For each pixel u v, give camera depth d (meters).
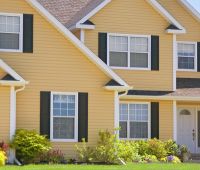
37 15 31.19
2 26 30.95
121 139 35.94
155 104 36.50
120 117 36.03
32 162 29.16
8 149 28.89
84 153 30.31
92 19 36.03
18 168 25.67
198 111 39.00
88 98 31.41
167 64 37.16
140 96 35.72
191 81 39.03
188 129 38.81
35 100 30.73
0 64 29.06
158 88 36.88
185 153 35.28
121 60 36.47
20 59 30.89
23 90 30.55
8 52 30.83
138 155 32.72
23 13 31.11
